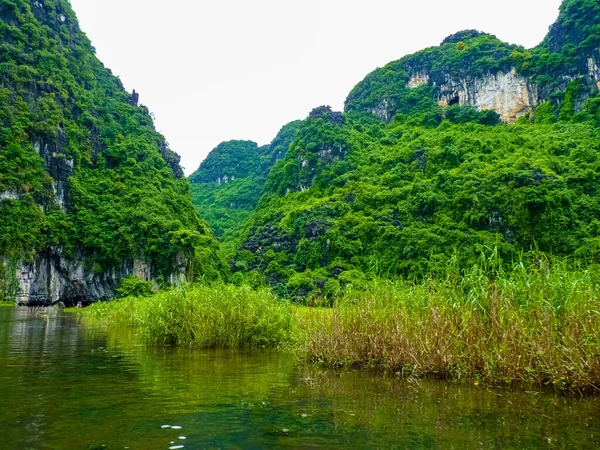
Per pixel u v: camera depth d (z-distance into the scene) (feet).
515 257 197.47
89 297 217.77
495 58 388.78
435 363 25.35
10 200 198.39
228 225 467.11
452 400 20.08
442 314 27.02
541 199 208.64
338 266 230.48
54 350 36.70
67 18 301.84
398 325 28.14
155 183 274.57
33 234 198.90
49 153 225.97
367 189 286.46
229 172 614.34
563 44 346.95
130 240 222.89
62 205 224.94
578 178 230.48
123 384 23.09
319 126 368.27
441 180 255.91
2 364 29.37
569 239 200.64
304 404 19.27
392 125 405.80
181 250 224.74
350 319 31.04
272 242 291.79
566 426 16.26
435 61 425.28
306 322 39.81
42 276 203.72
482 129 347.15
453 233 213.66
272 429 15.69
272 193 381.60
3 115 213.66
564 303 24.32
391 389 22.33
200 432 15.28
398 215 252.62
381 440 14.62
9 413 17.31
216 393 21.26
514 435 15.21
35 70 239.71
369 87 458.50
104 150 268.00
